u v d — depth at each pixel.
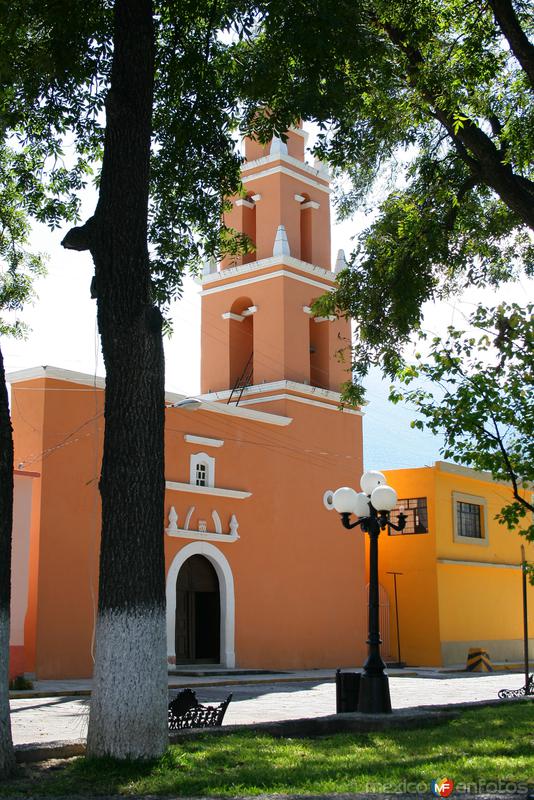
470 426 11.58
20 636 17.52
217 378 27.64
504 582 33.66
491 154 12.64
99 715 7.36
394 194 15.23
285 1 9.56
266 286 27.02
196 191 13.10
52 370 19.64
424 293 14.76
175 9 11.48
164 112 12.55
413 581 30.28
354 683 12.02
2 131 12.38
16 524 17.91
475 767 7.38
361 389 15.79
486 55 12.23
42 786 6.62
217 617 23.23
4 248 16.25
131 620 7.46
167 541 21.75
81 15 10.62
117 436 7.80
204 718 9.32
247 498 24.27
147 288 8.17
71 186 13.51
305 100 10.36
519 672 28.64
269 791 6.47
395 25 11.98
